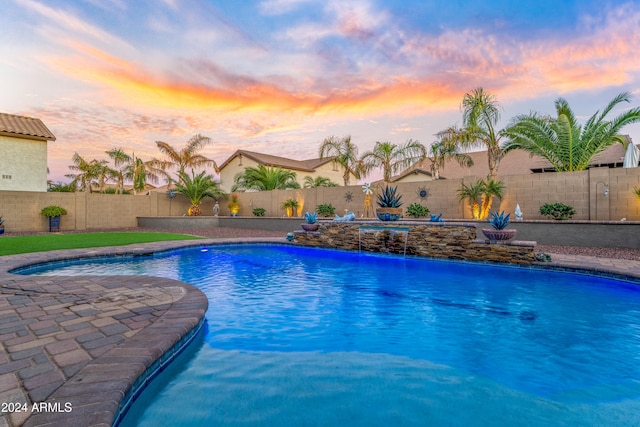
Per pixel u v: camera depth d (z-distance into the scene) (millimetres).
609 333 4094
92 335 3223
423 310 4988
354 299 5574
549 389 2854
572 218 11609
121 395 2184
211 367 3170
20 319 3705
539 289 6121
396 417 2445
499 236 8188
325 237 11406
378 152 18516
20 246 10094
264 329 4219
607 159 16859
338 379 2977
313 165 33844
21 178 18469
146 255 9641
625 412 2531
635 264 7215
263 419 2391
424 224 9445
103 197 19406
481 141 14211
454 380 2988
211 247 11539
